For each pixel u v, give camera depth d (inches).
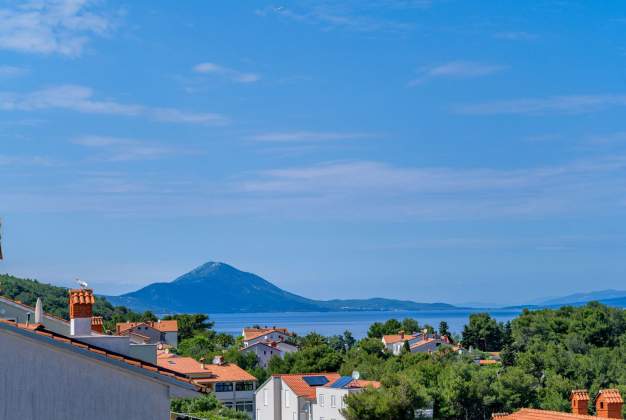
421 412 3346.5
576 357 4712.1
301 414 3710.6
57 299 4124.0
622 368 4552.2
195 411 2677.2
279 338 7696.9
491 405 3700.8
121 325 6658.5
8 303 1278.3
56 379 786.2
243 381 4097.0
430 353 5753.0
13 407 768.9
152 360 1101.1
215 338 7741.1
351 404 3184.1
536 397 3873.0
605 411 1750.7
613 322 5866.1
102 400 800.9
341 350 6998.0
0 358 768.3
